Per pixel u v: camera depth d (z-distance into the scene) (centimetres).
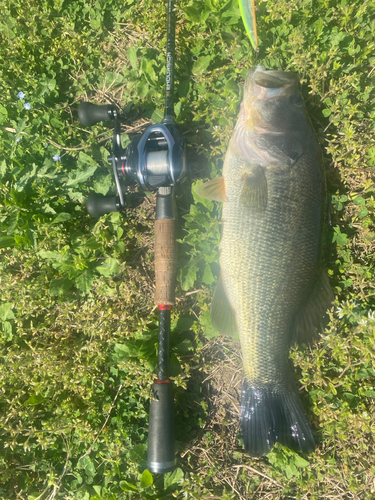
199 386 46
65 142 47
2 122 46
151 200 47
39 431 42
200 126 46
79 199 46
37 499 42
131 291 45
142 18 47
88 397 43
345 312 40
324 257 40
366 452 43
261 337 39
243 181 39
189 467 44
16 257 46
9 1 47
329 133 45
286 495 43
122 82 48
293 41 43
